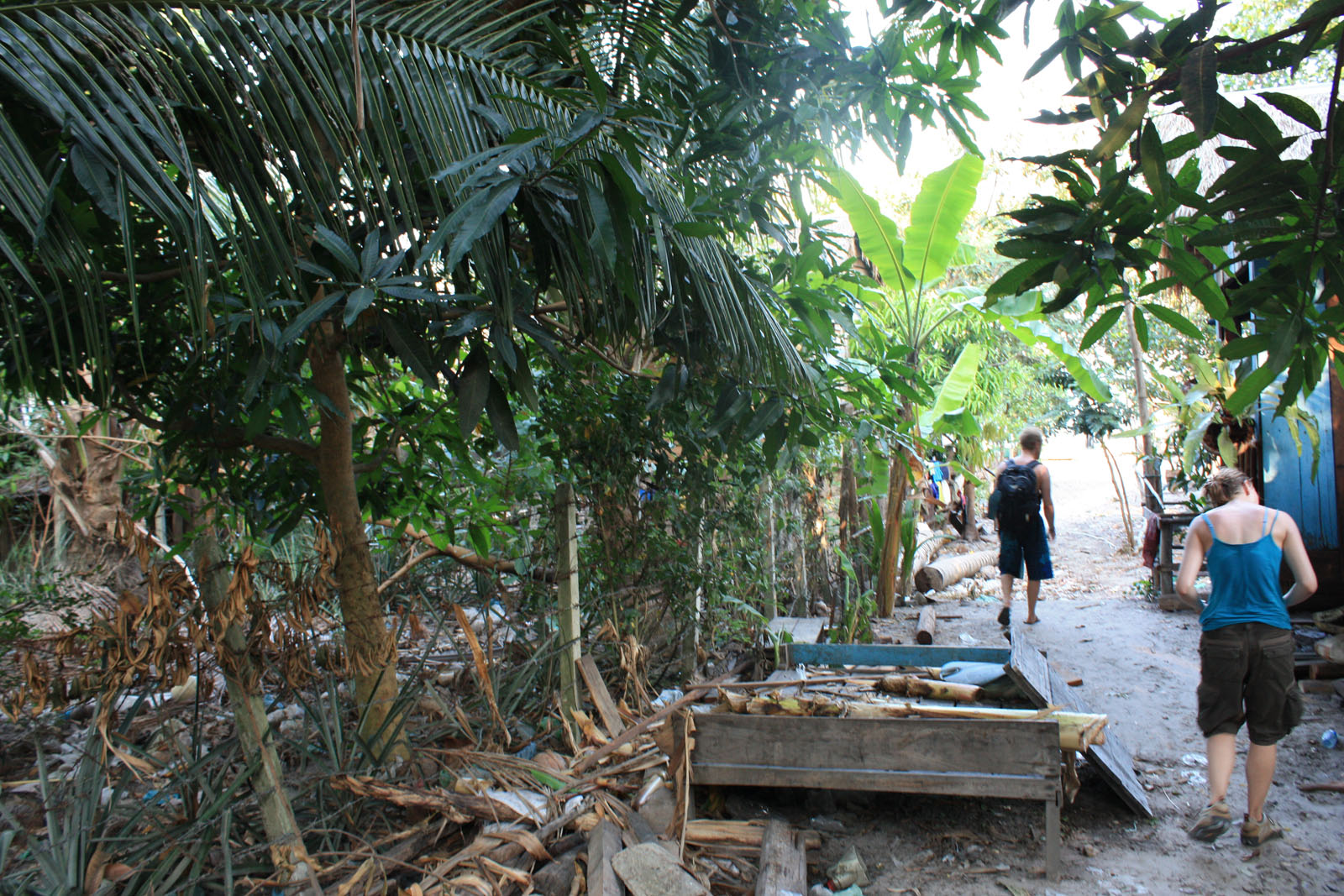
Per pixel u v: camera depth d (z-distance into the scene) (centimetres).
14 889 276
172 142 229
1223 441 724
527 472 508
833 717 360
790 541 656
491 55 298
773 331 357
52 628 469
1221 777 360
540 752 410
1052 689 412
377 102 264
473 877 293
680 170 346
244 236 252
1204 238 191
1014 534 761
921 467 794
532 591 501
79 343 321
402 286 276
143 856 297
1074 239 203
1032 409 1323
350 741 360
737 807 391
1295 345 187
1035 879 335
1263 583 360
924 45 318
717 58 339
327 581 320
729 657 559
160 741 390
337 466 376
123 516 285
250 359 288
